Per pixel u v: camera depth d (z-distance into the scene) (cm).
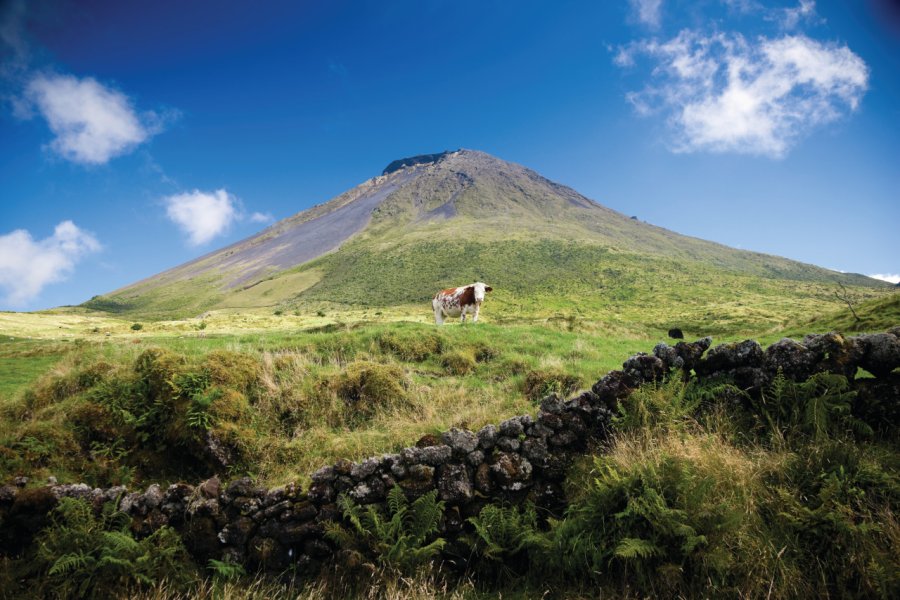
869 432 505
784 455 493
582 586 437
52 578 481
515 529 485
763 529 422
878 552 378
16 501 532
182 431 696
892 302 3372
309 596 464
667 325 8050
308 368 980
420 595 445
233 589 478
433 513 496
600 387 601
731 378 604
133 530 529
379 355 1191
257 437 722
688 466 470
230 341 1367
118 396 760
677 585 407
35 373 1223
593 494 477
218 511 528
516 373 1068
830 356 571
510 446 549
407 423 757
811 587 383
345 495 523
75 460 678
